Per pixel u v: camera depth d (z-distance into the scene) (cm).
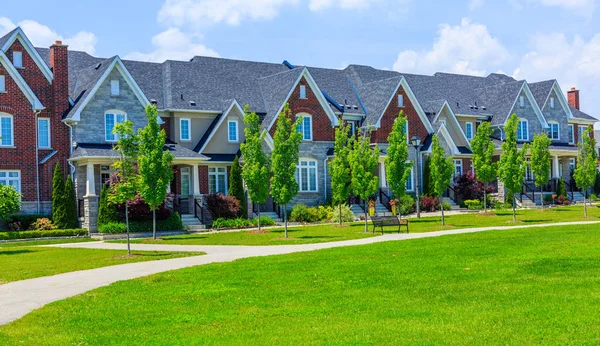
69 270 2084
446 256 2017
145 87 4412
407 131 5003
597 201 5544
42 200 3788
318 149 4638
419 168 5012
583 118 6450
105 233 3459
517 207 5041
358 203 4647
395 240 2617
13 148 3722
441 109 5375
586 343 1034
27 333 1225
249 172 3244
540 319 1186
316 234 3188
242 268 1927
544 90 6131
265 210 4341
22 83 3756
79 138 3822
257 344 1098
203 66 4866
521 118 5794
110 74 3953
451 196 5116
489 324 1166
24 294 1642
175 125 4303
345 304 1384
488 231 2898
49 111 3878
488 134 4150
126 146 2584
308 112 4603
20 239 3347
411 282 1599
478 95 6122
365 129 4578
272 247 2625
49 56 4259
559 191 5353
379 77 5712
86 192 3706
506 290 1458
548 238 2408
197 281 1730
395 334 1117
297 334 1152
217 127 4328
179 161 3884
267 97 4756
